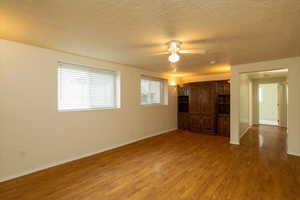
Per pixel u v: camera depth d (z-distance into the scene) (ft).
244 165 9.39
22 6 4.89
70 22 6.00
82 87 11.01
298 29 6.50
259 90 25.13
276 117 25.61
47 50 9.02
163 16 5.53
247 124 20.15
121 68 13.25
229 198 6.27
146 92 16.70
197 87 18.54
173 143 14.12
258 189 6.88
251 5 4.83
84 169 8.84
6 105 7.65
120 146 13.15
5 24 6.12
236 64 13.15
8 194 6.52
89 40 7.80
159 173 8.38
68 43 8.21
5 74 7.62
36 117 8.60
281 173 8.36
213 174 8.27
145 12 5.28
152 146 13.21
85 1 4.65
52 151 9.21
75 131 10.30
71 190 6.82
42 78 8.83
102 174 8.26
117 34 7.09
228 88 16.70
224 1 4.64
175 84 19.92
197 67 14.38
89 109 11.30
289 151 11.27
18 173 7.97
